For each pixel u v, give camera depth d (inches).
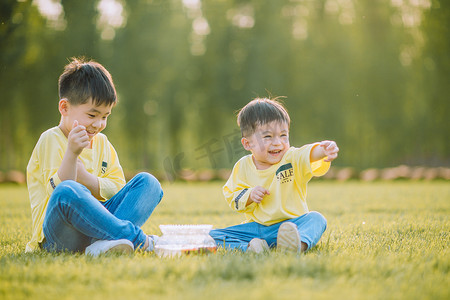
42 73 775.1
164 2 881.5
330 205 244.7
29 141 904.3
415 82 897.5
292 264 79.1
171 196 348.2
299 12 901.2
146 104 922.7
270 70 872.9
